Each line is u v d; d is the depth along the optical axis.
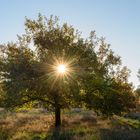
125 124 27.44
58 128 23.05
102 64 26.73
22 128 24.61
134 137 17.08
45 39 26.12
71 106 27.28
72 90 24.73
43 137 19.12
